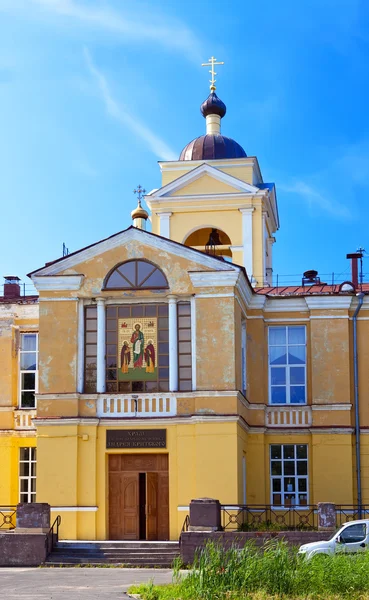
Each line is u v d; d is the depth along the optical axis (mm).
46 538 30172
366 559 23047
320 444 36500
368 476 36281
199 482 32875
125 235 34594
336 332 37219
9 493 37625
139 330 34438
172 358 33906
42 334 34438
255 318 37688
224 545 29156
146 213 42469
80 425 33812
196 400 33375
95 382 34281
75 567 29453
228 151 45938
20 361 38781
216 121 47281
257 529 32219
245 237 43406
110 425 33812
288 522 36062
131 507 33781
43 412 34031
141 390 34125
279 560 22125
